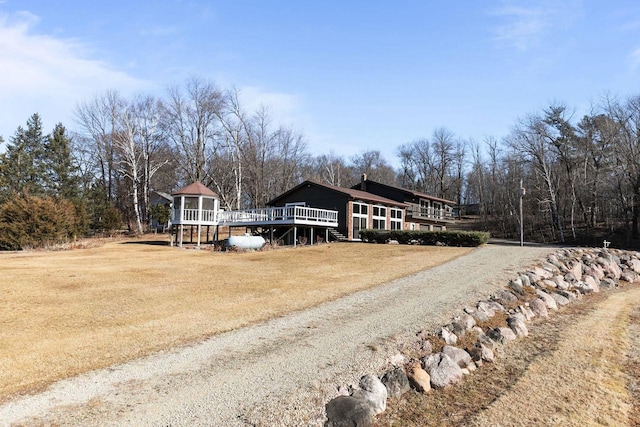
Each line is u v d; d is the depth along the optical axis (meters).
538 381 7.34
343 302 11.09
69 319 9.05
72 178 44.78
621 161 41.66
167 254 22.33
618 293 17.19
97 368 6.44
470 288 12.88
